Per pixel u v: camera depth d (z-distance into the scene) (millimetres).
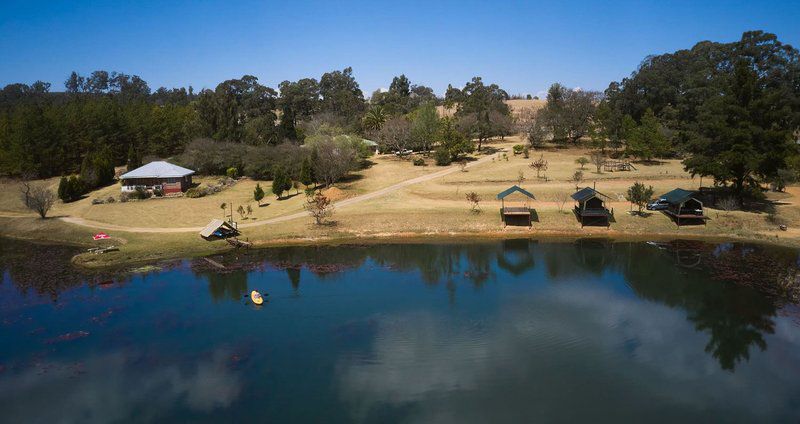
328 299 47625
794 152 70312
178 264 59812
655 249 62406
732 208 74125
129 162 117062
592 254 61312
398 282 52312
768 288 48531
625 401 30219
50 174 121750
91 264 59906
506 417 28688
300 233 71812
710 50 137500
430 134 129500
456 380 32719
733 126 74000
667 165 105125
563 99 145250
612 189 86750
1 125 124000
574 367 34188
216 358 36375
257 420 29000
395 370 34156
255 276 55094
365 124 155375
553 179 94438
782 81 118250
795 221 70125
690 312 43438
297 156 108188
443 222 74750
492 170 105562
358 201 87312
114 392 32344
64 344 38969
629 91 132750
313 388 32125
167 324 42469
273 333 40344
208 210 85375
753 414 28891
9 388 32906
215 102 136250
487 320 42031
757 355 35812
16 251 66750
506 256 61281
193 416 29484
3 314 45125
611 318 42344
